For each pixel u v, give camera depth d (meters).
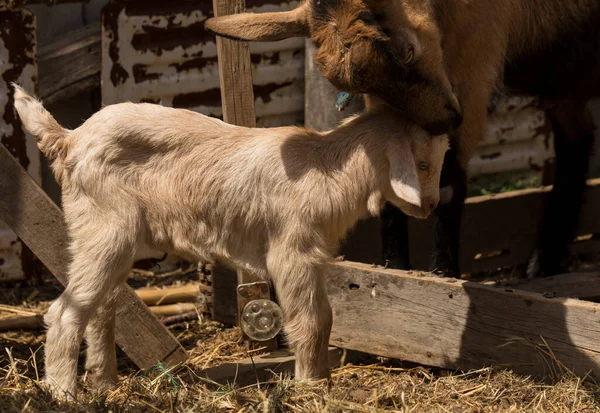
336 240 4.04
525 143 7.84
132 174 3.91
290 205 3.91
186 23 6.38
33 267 6.23
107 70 6.21
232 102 4.71
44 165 6.47
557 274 5.91
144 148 3.94
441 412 3.83
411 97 3.92
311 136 4.05
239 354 4.82
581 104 6.20
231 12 4.63
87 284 3.81
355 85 3.84
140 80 6.32
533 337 4.11
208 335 5.21
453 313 4.33
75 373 3.82
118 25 6.16
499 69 5.18
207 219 3.99
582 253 6.70
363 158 3.94
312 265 3.93
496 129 7.61
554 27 5.50
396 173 3.79
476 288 4.25
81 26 6.77
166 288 6.03
